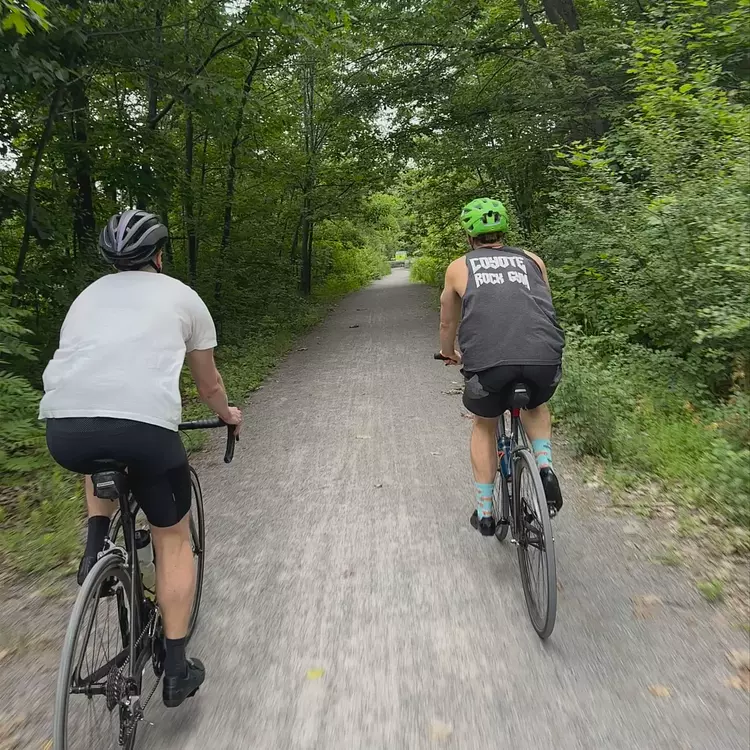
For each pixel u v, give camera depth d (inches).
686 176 276.8
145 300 98.0
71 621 83.5
